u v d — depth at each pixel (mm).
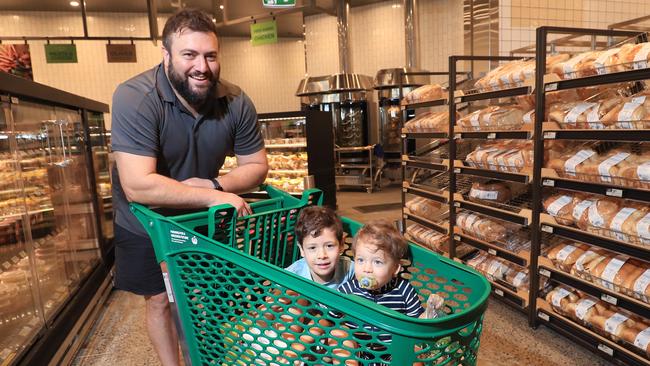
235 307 1208
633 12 5492
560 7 5234
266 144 5621
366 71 9844
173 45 1456
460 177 3881
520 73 2746
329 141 5738
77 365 2527
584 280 2338
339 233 1516
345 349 1014
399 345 923
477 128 3105
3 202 2139
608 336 2250
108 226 4242
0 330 2035
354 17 9766
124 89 1564
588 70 2221
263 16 7750
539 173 2559
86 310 2902
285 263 1743
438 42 8867
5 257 2117
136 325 3016
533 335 2662
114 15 9211
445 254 3711
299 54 11820
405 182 4152
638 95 2160
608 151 2342
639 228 2012
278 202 1757
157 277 1804
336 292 984
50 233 2766
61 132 3107
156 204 1513
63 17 9062
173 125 1638
